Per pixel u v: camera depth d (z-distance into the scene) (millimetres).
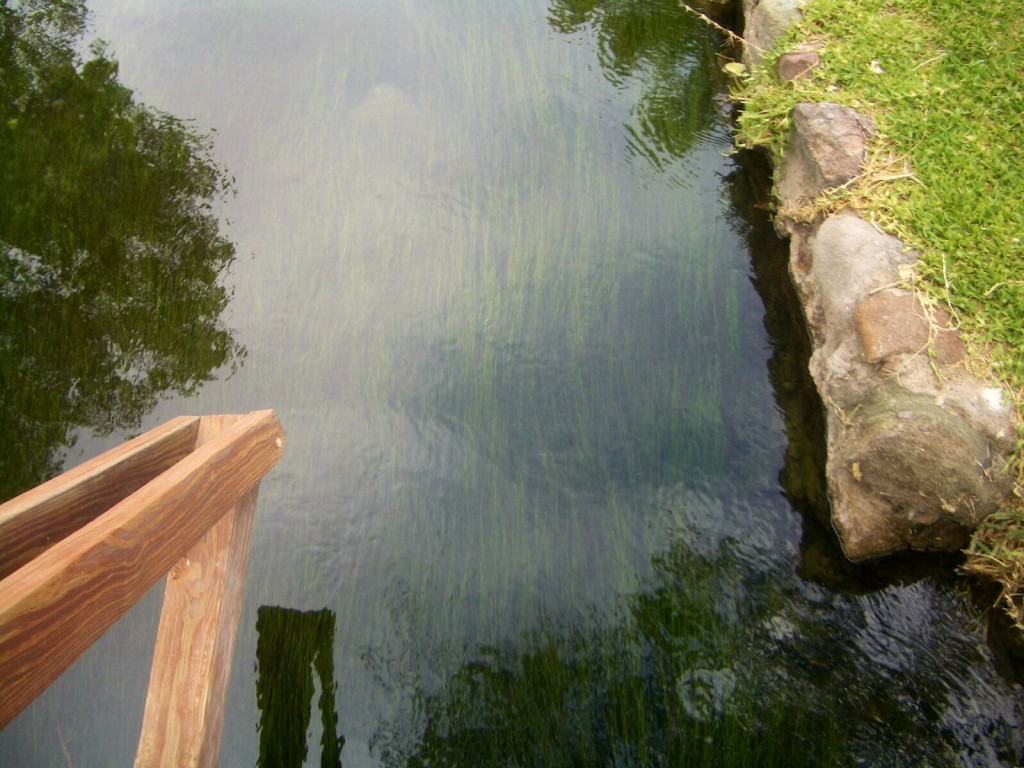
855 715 2912
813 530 3402
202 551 2582
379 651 3215
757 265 4191
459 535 3482
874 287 3389
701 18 5285
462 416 3801
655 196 4480
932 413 3010
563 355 3959
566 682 3100
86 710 3121
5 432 3748
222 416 2803
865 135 3857
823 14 4445
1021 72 4004
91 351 3959
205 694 2438
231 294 4145
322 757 3004
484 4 5406
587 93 4914
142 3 5500
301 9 5359
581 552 3430
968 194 3576
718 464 3641
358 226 4363
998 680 2908
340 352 3980
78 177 4488
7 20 5293
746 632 3174
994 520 3008
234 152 4645
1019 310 3227
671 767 2875
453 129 4754
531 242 4305
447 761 2959
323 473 3648
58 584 1604
